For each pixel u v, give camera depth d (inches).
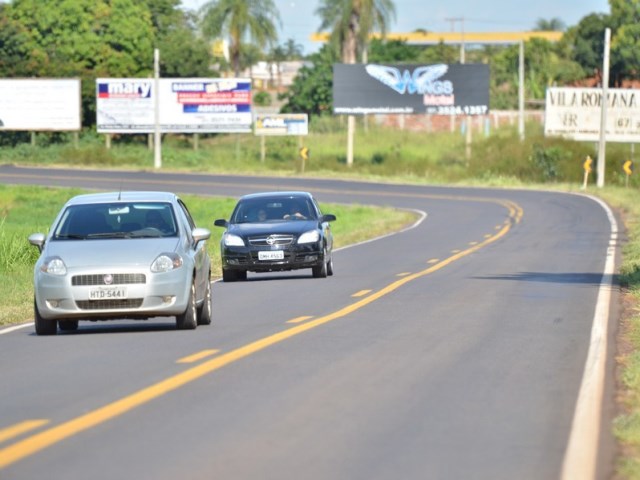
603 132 6806.1
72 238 1692.9
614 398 1038.4
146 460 799.7
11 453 825.5
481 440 863.7
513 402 1020.5
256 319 1750.7
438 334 1505.9
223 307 1979.6
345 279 2500.0
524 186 7057.1
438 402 1021.8
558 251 3159.5
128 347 1438.2
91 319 1622.8
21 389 1131.3
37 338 1593.3
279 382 1128.2
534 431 896.3
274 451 825.5
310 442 856.3
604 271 2518.5
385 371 1197.7
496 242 3619.6
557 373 1184.2
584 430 895.7
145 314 1603.1
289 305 1956.2
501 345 1398.9
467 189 6860.2
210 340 1487.5
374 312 1784.0
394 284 2274.9
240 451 826.2
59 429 909.8
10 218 4547.2
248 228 2635.3
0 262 2871.6
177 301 1604.3
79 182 7027.6
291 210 2726.4
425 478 748.0
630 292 2059.5
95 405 1019.9
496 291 2098.9
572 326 1584.6
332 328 1577.3
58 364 1302.9
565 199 5949.8
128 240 1664.6
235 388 1095.6
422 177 7810.0
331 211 5403.5
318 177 7632.9
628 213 4928.6
